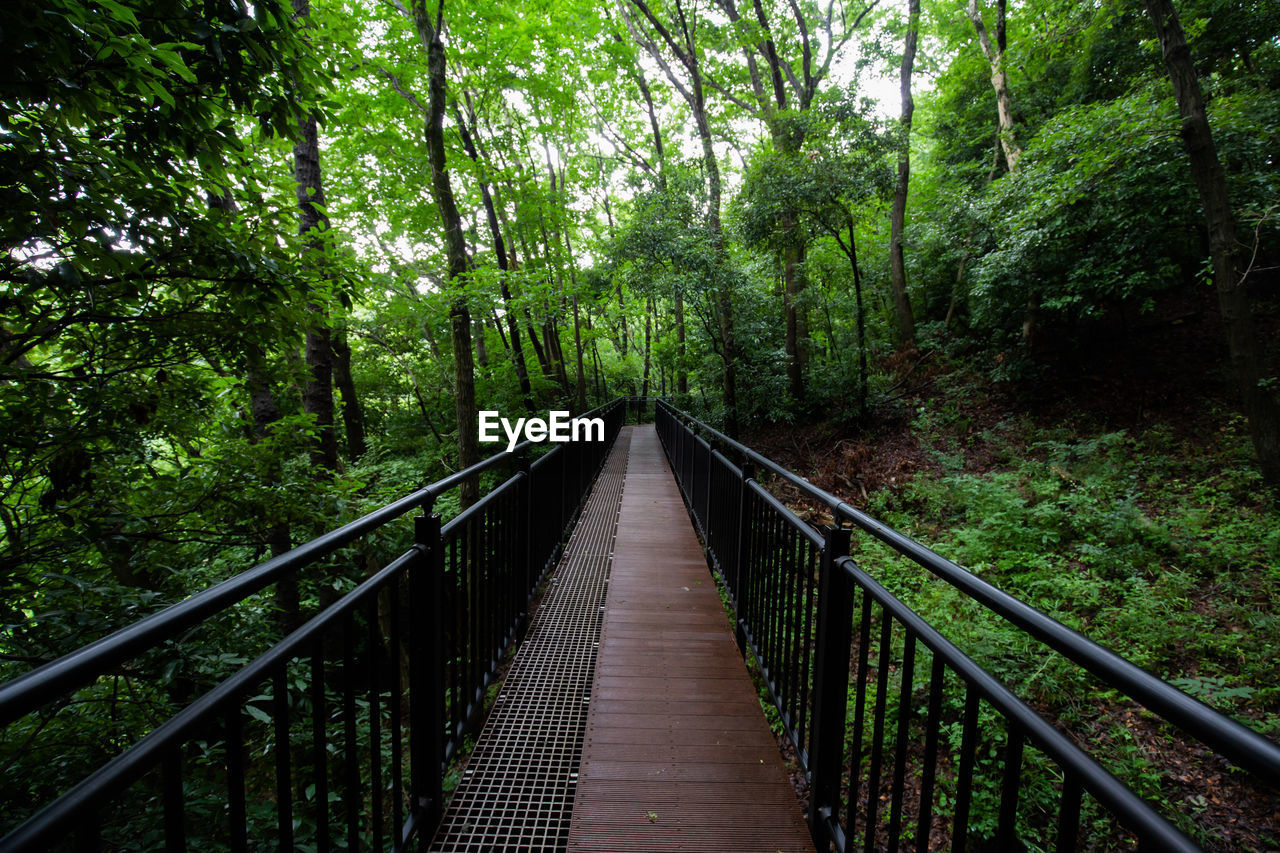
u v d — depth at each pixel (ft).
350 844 3.99
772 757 7.05
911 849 8.64
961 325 39.27
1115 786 2.20
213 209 8.10
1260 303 28.25
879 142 28.40
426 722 5.66
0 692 1.79
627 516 19.76
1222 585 14.07
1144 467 20.86
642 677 8.93
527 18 30.68
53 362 9.27
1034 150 24.84
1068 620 13.65
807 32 42.68
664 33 36.11
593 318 64.03
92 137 6.73
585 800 6.31
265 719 8.46
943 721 10.62
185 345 8.97
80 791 2.05
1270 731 9.78
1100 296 24.59
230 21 6.62
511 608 9.81
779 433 38.70
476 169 31.96
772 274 41.11
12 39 4.79
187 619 2.56
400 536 15.97
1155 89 22.07
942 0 44.83
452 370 45.19
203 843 7.85
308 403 16.94
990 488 20.25
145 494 9.78
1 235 6.10
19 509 8.66
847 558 5.27
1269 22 26.05
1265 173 20.16
